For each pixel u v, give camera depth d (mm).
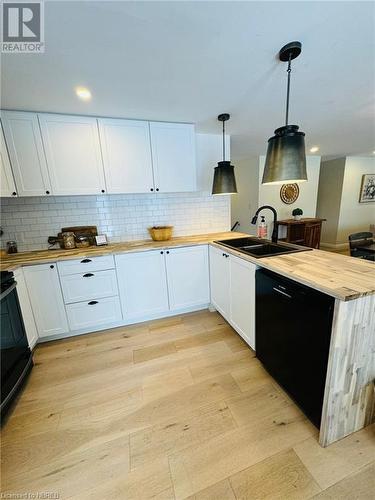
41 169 2084
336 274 1276
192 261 2553
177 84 1646
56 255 2176
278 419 1362
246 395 1545
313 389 1245
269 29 1145
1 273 1687
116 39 1173
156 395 1580
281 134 1336
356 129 2924
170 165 2453
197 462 1154
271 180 1375
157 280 2461
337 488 1023
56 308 2168
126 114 2146
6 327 1571
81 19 1037
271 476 1079
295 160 1311
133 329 2434
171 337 2258
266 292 1574
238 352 1990
